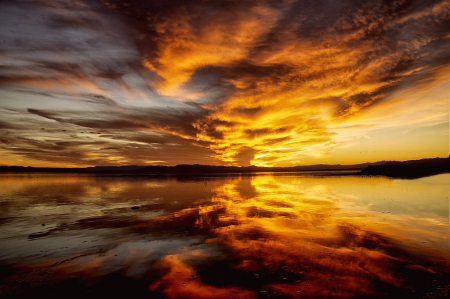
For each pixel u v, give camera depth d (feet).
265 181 169.99
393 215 45.57
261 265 24.38
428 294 18.45
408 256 25.89
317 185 120.67
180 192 94.89
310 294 18.88
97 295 19.19
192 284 20.80
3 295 19.16
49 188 113.91
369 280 20.88
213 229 38.24
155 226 40.70
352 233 34.60
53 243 32.12
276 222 42.16
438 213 46.65
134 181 175.83
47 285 20.81
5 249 29.84
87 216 49.34
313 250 28.22
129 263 25.40
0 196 83.10
